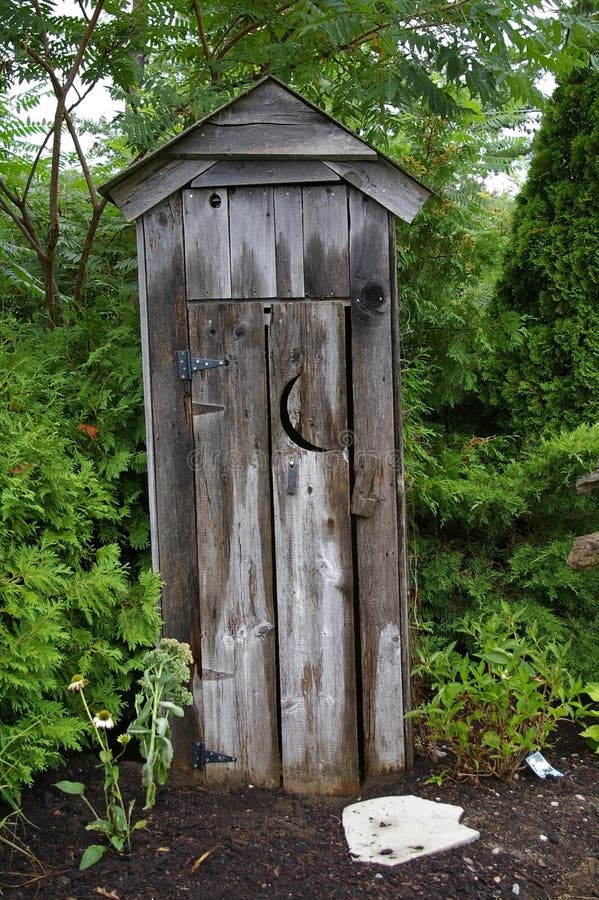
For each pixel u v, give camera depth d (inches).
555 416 170.9
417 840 92.4
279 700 112.8
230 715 110.0
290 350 107.1
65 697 106.9
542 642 134.1
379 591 109.7
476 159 184.4
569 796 105.0
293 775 109.7
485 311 182.4
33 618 94.7
